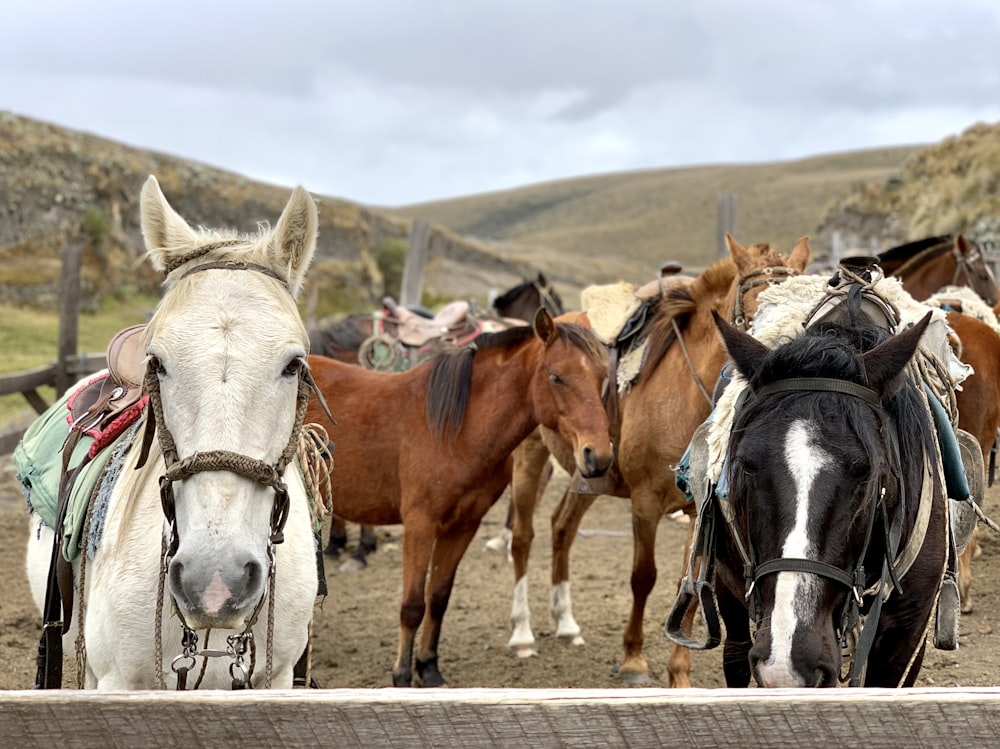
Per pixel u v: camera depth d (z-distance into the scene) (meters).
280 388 2.37
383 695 1.54
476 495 5.05
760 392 2.73
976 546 6.46
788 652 2.36
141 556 2.60
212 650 2.54
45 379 9.66
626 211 114.50
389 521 5.34
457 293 42.06
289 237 2.64
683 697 1.52
